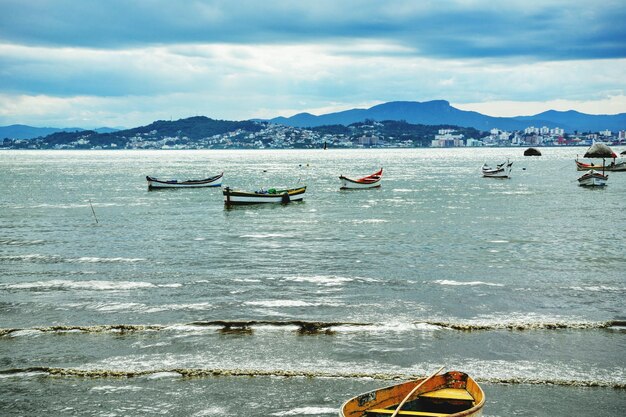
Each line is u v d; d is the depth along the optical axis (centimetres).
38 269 3070
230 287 2670
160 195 7725
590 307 2320
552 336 2009
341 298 2475
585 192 7831
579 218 5069
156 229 4572
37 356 1888
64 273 2972
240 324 2141
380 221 4959
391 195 7600
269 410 1563
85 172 14188
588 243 3766
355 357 1859
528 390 1641
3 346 1967
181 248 3691
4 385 1700
